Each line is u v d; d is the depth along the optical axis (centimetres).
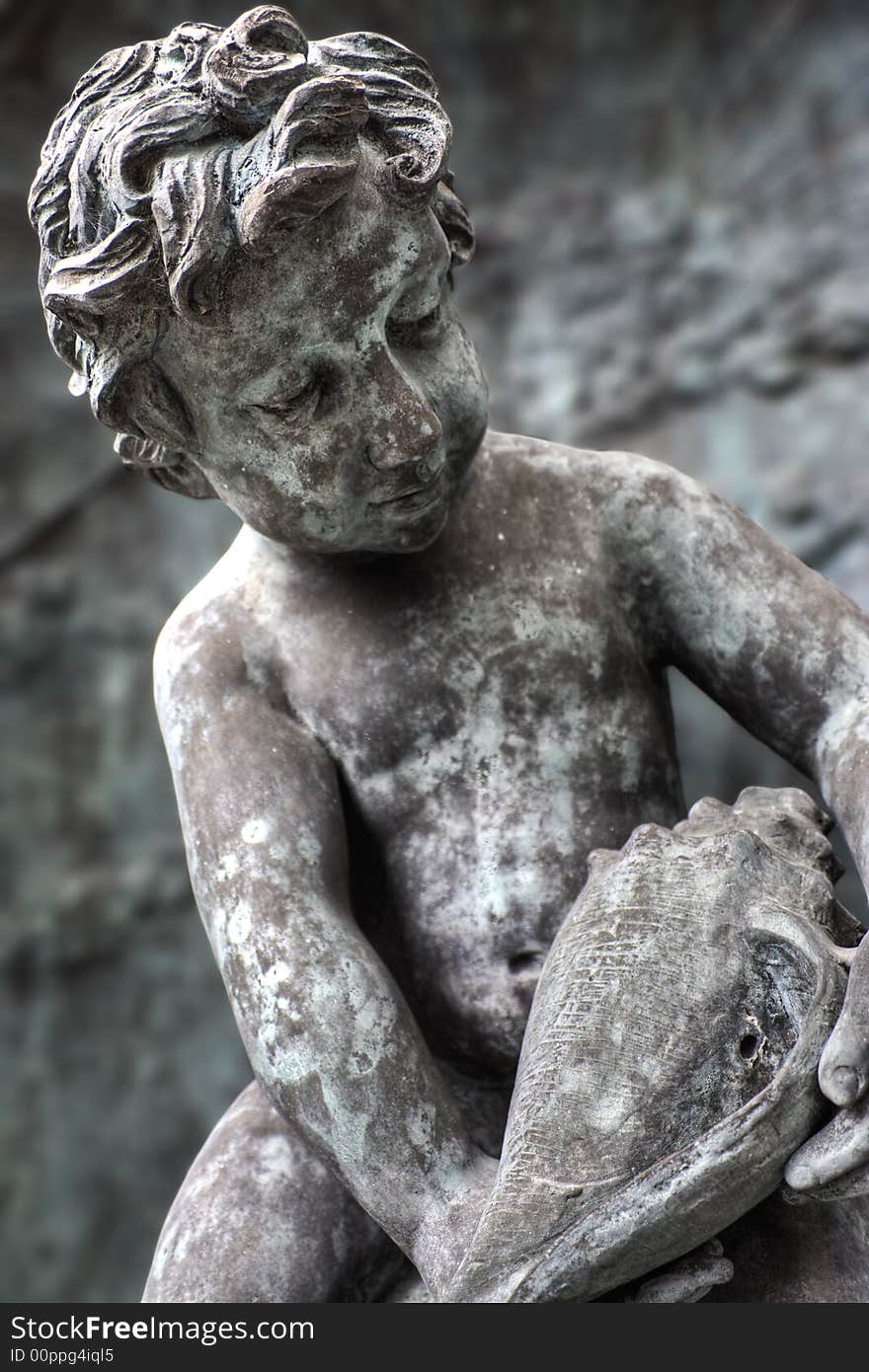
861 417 290
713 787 293
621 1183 94
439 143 97
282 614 108
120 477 311
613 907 98
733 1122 93
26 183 293
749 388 296
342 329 96
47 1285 308
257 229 93
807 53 294
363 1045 100
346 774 107
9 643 309
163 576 313
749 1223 101
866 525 287
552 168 307
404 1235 99
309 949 101
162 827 313
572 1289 94
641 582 108
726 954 96
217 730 105
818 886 99
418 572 107
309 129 93
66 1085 309
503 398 305
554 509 108
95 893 309
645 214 304
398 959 107
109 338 97
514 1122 96
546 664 106
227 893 103
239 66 95
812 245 294
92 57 291
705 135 301
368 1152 99
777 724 106
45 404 306
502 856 106
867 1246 103
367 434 97
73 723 312
